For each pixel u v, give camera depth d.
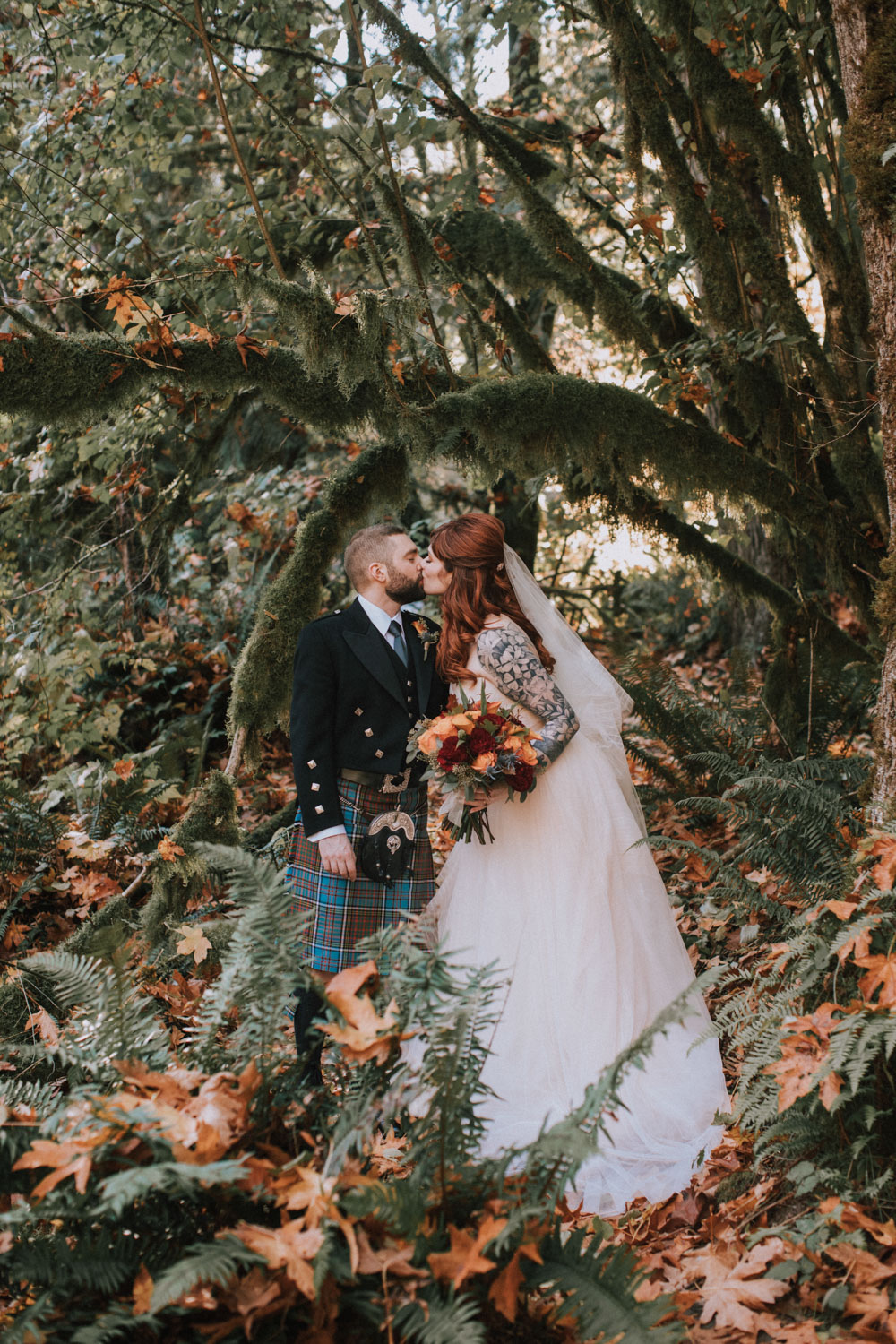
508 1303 1.56
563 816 2.77
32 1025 2.97
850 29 2.76
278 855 3.77
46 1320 1.52
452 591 2.93
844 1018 2.04
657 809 4.64
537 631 2.98
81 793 4.53
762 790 3.16
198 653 6.79
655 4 4.01
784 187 4.26
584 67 6.75
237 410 5.15
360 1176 1.60
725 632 8.73
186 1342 1.52
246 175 3.47
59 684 4.80
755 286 4.30
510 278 4.89
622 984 2.66
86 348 3.13
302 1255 1.47
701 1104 2.58
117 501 5.89
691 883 4.12
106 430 4.80
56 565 6.15
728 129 4.14
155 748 5.05
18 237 5.01
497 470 3.79
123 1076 1.76
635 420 3.85
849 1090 2.03
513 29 5.96
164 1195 1.67
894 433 2.76
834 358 4.47
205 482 7.46
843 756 4.86
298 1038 2.81
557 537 8.54
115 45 4.39
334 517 3.84
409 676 3.02
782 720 4.98
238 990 1.94
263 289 3.28
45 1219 1.72
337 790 2.93
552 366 4.63
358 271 5.15
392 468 3.88
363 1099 1.81
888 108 2.68
